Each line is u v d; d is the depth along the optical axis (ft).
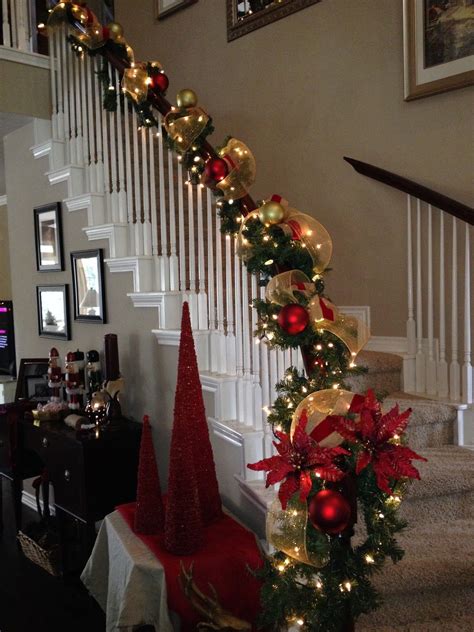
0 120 12.41
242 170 6.63
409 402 8.86
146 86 8.47
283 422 5.44
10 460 10.89
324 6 11.53
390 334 10.72
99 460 9.15
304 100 12.04
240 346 7.91
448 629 6.21
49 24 10.03
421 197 9.59
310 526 4.59
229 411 8.09
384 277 10.76
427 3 9.71
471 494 7.58
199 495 7.14
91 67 10.87
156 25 15.83
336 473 4.31
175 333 8.66
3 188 19.29
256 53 13.05
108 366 9.90
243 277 7.68
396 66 10.40
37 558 10.19
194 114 7.20
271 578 5.18
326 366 5.55
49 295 12.60
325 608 4.81
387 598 6.30
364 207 11.02
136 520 7.06
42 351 13.21
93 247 10.93
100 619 8.61
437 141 9.85
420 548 6.70
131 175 10.11
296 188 12.30
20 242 13.65
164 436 9.51
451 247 9.71
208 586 6.19
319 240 5.85
